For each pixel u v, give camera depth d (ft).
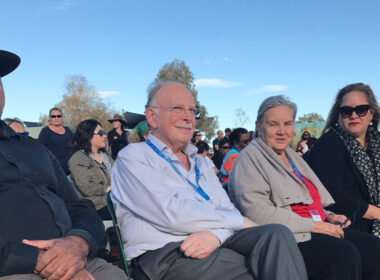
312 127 53.93
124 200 7.34
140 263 6.82
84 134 14.44
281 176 8.91
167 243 6.90
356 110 10.50
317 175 10.46
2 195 5.96
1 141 6.60
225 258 6.64
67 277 5.63
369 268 8.54
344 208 9.91
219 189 8.50
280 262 6.23
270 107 9.32
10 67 7.24
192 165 8.37
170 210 6.86
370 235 9.04
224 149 27.43
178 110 7.99
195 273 6.45
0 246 5.29
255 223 7.65
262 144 9.22
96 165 14.29
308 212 8.96
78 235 6.29
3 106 6.80
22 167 6.35
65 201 7.30
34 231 6.00
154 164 7.58
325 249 7.87
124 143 18.52
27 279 5.42
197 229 6.82
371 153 10.69
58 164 7.59
